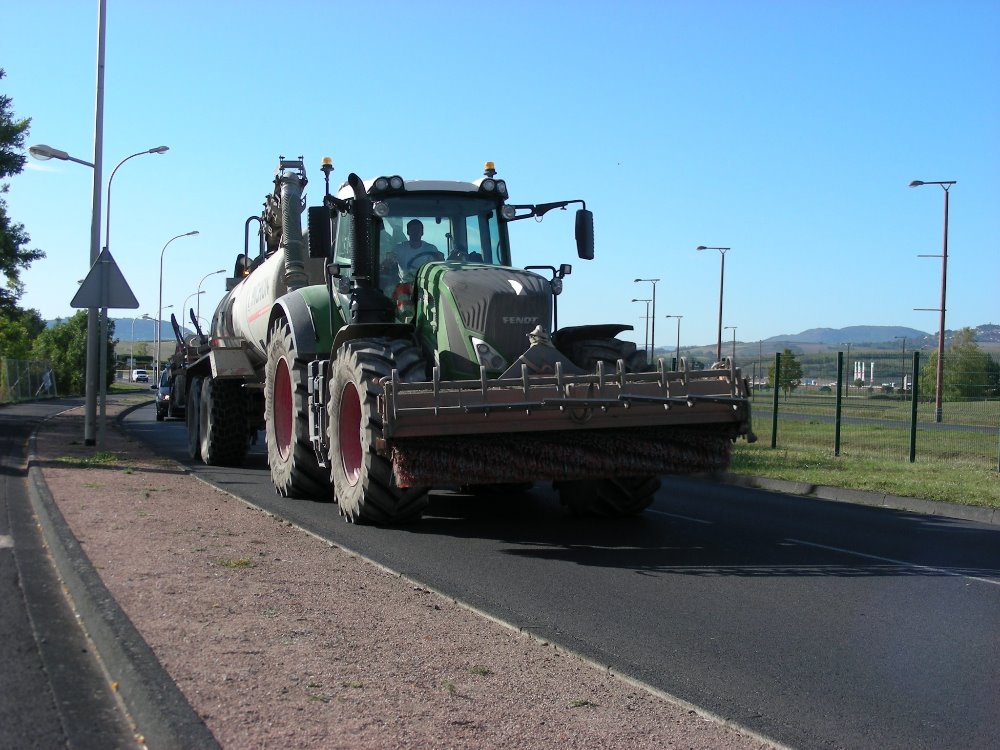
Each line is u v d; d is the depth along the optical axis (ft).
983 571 27.84
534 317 32.50
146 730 14.28
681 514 38.32
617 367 31.40
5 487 42.09
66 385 213.46
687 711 15.39
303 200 45.14
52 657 18.19
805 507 41.81
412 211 36.58
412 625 19.61
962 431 69.56
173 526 30.04
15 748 14.06
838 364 64.03
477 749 13.23
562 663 17.52
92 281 52.03
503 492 43.27
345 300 37.50
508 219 37.47
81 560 24.26
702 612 22.43
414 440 28.76
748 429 30.99
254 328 48.52
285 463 39.37
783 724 15.29
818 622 21.71
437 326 33.27
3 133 88.63
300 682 15.64
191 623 18.88
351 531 31.94
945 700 16.66
